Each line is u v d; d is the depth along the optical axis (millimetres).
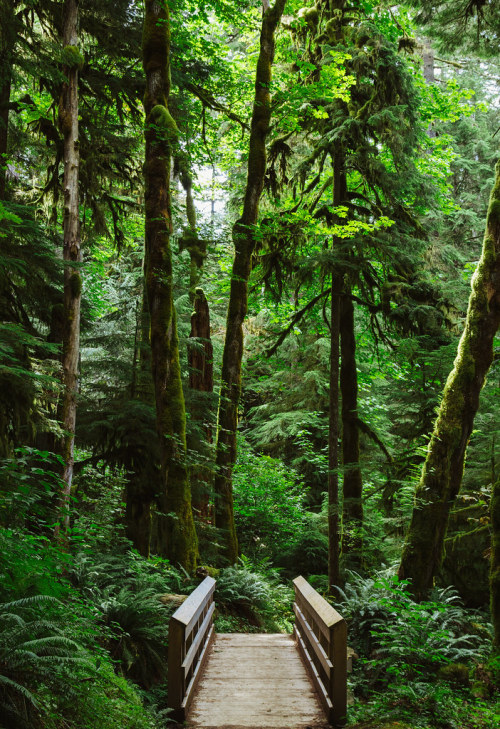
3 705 3893
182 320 21922
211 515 15328
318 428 23734
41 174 17266
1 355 8336
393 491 14586
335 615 6574
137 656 7508
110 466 13852
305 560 17859
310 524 19312
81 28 14031
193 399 15258
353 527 15422
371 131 16172
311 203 18156
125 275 23000
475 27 14633
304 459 23375
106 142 14781
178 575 11008
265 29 16266
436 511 12070
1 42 10703
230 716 6422
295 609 10039
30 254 11219
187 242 18156
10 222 9773
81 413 13539
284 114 15641
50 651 4293
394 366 21625
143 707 6121
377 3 17734
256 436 24469
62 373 11547
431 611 10492
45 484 6648
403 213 16594
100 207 16641
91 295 20766
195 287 17891
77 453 16047
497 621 9422
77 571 8609
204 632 8094
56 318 13242
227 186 23266
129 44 14445
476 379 12047
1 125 12477
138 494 13492
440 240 21969
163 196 13188
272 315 22844
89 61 14805
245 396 29297
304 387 23891
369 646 10203
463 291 16125
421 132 16688
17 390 9344
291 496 20000
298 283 16391
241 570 13453
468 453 14984
